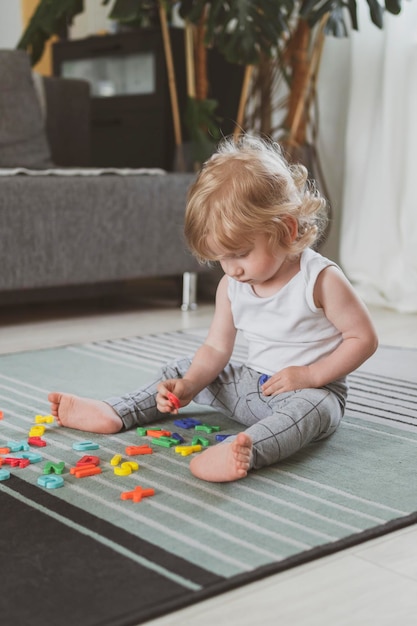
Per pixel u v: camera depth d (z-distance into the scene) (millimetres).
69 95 3207
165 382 1293
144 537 930
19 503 1026
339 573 864
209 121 2953
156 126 3443
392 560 896
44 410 1472
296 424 1174
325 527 963
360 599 813
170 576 836
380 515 1001
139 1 2832
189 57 2967
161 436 1294
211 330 1365
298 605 799
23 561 867
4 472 1116
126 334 2262
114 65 3625
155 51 3387
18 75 2904
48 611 768
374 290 2848
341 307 1245
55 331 2311
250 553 892
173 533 942
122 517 986
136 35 3453
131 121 3551
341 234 2996
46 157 2938
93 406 1330
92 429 1324
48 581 824
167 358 1938
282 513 1004
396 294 2734
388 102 2740
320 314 1270
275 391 1250
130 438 1304
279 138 2982
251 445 1083
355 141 2922
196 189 1214
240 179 1177
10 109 2865
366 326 1252
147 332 2293
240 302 1306
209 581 826
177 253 2643
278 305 1271
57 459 1200
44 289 2461
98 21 4051
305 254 1267
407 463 1194
